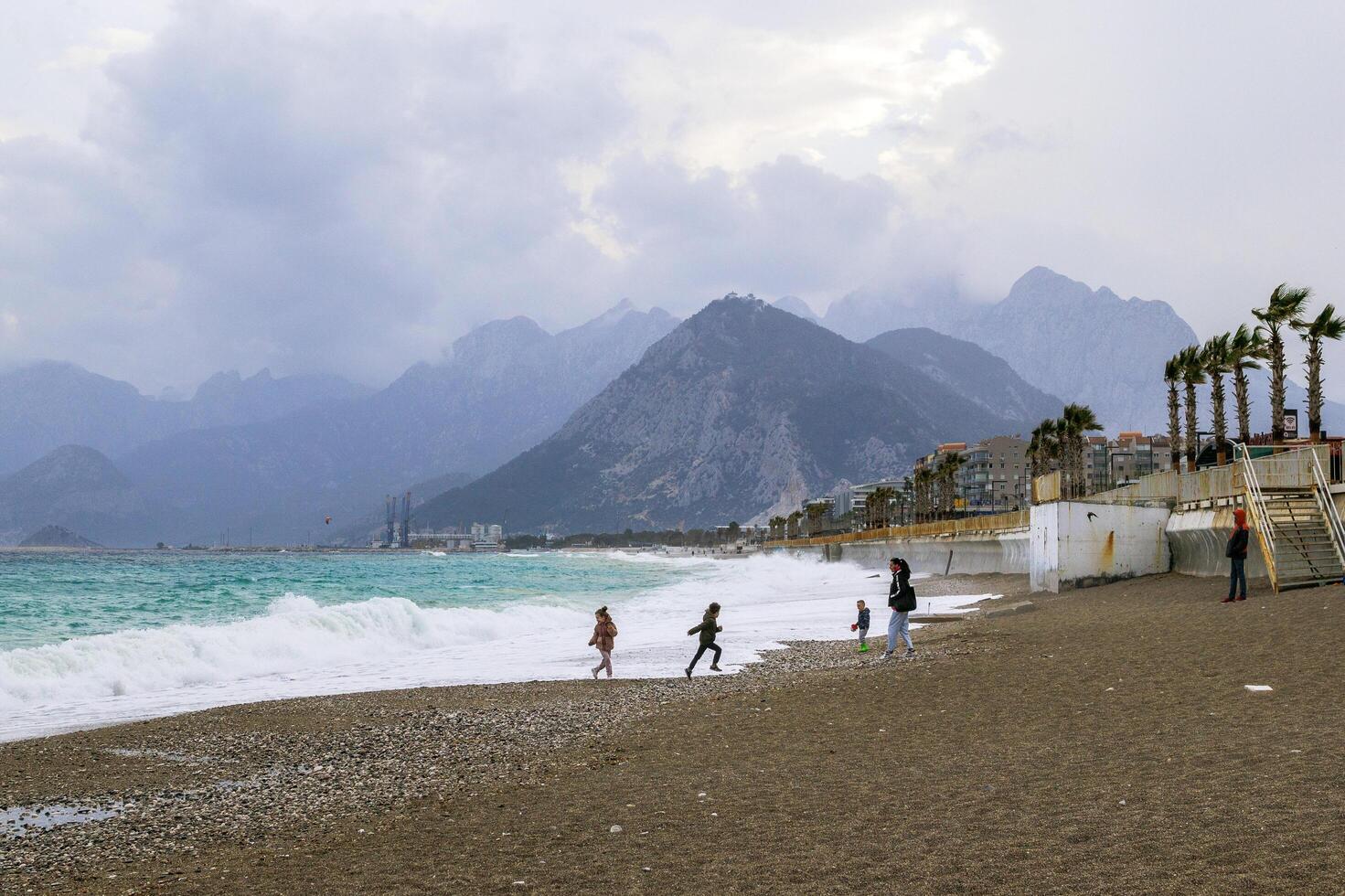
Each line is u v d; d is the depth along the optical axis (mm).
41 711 21562
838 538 157875
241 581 93938
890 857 8219
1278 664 15297
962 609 41906
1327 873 6766
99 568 148250
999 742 12352
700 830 9688
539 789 12320
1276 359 46312
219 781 14273
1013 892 7105
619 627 41094
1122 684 15383
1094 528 38562
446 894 8305
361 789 13234
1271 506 30250
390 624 35812
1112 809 8820
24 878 9742
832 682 19938
